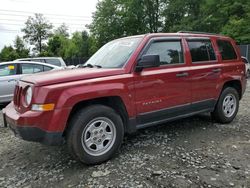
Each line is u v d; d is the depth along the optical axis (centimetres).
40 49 7088
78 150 362
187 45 489
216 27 3109
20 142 493
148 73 421
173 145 446
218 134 500
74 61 3469
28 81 368
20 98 375
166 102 446
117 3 3962
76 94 353
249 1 2694
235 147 435
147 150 427
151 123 437
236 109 579
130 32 4031
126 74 401
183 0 3594
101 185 326
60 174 360
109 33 4038
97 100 395
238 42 2644
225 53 564
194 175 344
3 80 795
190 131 518
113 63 429
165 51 455
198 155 405
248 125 557
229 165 371
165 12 3809
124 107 400
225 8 2970
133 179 337
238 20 2703
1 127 598
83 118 362
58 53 6069
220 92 541
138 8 3881
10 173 371
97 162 379
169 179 335
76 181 339
